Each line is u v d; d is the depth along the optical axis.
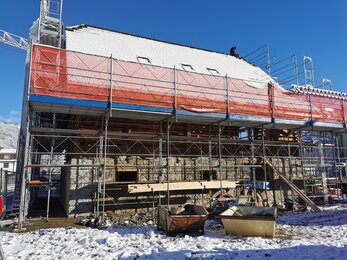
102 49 17.48
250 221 9.66
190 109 13.98
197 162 16.66
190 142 15.93
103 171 12.59
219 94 14.91
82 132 13.21
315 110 18.09
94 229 10.50
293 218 13.65
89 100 12.06
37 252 7.31
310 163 21.31
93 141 14.47
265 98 17.09
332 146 21.34
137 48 19.45
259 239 9.14
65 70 12.23
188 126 17.08
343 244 8.54
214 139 16.28
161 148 14.82
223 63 22.88
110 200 14.05
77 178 13.51
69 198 13.20
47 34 18.77
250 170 18.53
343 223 12.23
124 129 15.49
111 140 14.86
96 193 13.68
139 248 7.85
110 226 11.25
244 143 17.58
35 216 13.52
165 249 7.68
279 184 18.61
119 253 7.31
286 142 18.75
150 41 21.97
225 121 15.61
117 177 14.54
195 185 14.76
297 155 20.53
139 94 13.52
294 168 19.78
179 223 9.66
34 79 11.48
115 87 13.39
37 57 11.77
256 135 19.89
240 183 17.62
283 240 9.15
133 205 14.48
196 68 19.67
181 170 16.11
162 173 15.52
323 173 20.44
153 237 9.29
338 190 20.98
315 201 19.67
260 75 23.36
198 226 9.93
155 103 13.43
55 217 13.27
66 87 11.95
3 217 12.67
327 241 9.01
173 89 14.17
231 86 16.84
